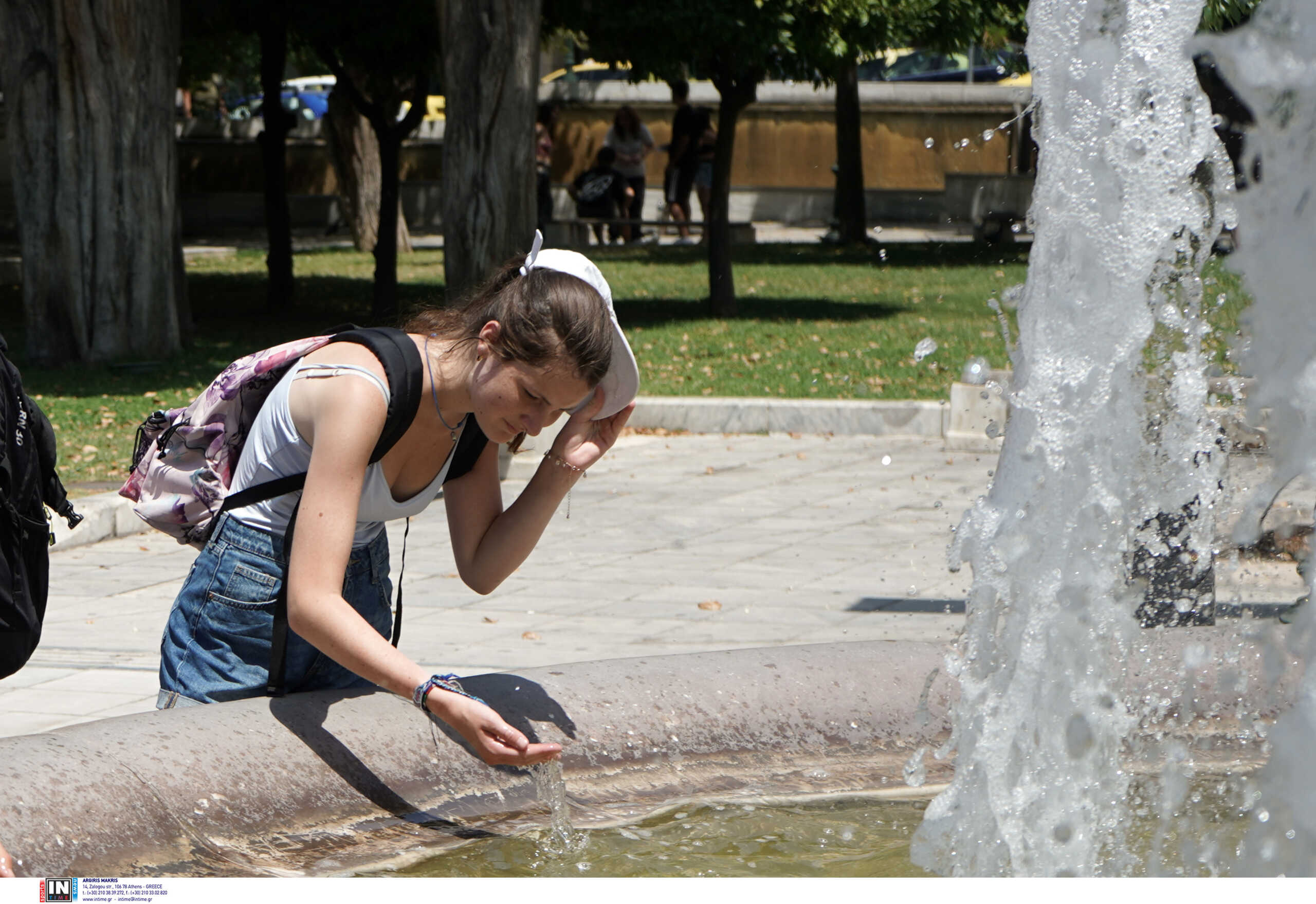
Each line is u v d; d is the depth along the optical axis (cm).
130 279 1250
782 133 2898
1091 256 294
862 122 2764
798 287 1794
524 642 546
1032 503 296
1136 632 302
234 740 262
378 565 287
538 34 1243
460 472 279
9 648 264
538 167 2464
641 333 1416
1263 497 244
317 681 291
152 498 279
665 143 2930
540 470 286
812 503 839
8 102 1236
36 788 235
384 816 268
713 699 313
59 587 652
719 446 1023
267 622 276
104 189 1232
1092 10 292
